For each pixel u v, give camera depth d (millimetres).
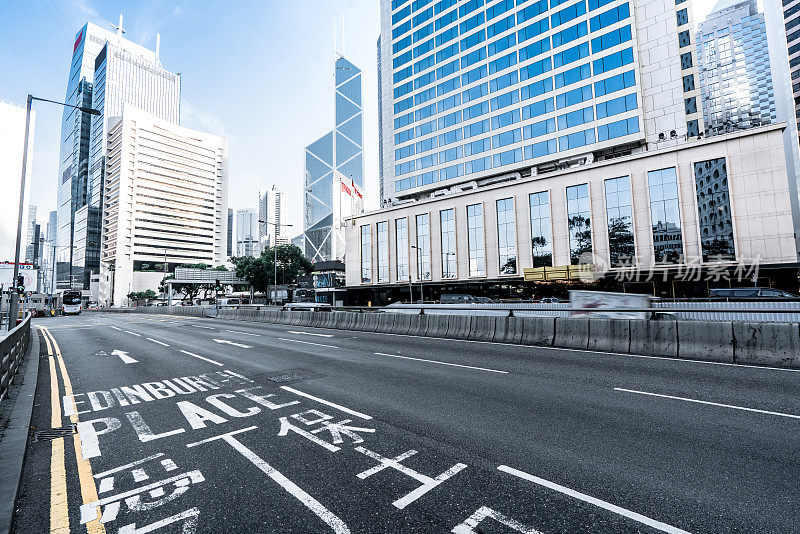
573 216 40469
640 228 36500
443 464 3945
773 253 30594
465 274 48219
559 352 10852
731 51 124875
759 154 31641
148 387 7535
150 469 3967
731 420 5141
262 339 15547
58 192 182625
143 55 175875
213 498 3381
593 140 44250
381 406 5965
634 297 12250
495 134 51750
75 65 176125
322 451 4324
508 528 2867
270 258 76500
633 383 7219
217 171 149375
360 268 59875
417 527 2904
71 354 12188
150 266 124625
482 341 13461
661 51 42594
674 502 3186
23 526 3000
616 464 3896
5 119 55781
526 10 50312
